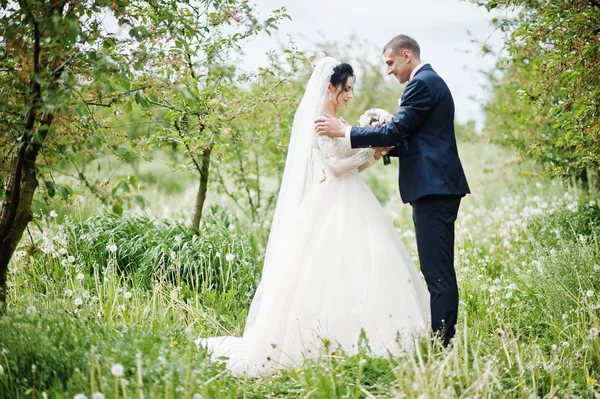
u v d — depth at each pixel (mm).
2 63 3721
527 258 5883
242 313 4863
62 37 3281
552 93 5188
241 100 5328
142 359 3240
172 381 2988
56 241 5371
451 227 4121
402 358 3238
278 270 4145
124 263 5441
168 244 5539
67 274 4965
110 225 5719
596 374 3721
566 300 4570
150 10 4133
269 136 6789
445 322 4023
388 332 3811
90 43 3646
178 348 3627
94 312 4230
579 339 4129
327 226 4113
